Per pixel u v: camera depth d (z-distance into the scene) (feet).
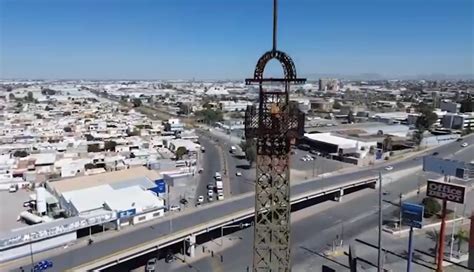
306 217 286.66
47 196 288.10
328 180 344.49
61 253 201.16
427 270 204.44
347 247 235.20
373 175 368.89
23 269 187.93
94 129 604.49
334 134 554.87
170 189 341.00
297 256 223.51
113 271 205.26
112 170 377.50
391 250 229.25
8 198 316.19
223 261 216.33
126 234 223.30
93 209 251.19
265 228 122.11
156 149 484.74
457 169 295.48
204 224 234.17
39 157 409.69
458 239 230.68
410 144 523.70
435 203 279.08
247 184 355.56
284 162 116.16
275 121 111.86
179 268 208.54
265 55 110.22
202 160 449.89
